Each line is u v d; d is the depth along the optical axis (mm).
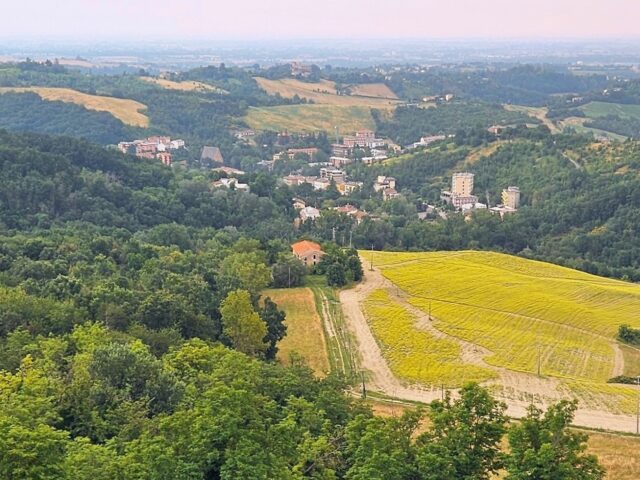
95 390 64812
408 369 117125
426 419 86000
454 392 107250
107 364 68562
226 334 109312
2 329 90250
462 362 121000
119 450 55531
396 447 52875
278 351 122375
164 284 124375
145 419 59688
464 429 52750
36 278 122875
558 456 50938
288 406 64062
